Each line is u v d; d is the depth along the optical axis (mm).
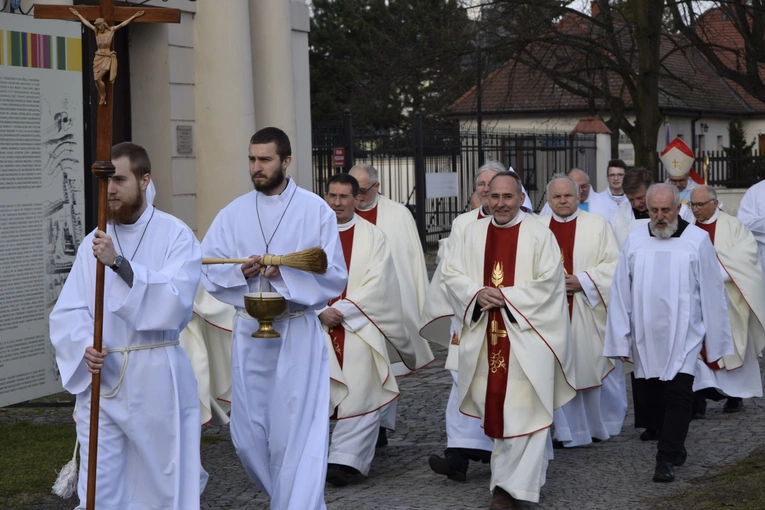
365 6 31703
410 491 6020
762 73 35062
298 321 4863
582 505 5637
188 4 11023
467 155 21453
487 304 5715
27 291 6832
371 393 6297
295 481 4715
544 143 27016
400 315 6516
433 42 25453
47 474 6156
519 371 5680
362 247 6535
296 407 4809
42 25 6883
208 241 5062
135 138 10938
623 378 7613
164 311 4141
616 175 10445
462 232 6602
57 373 7070
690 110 33531
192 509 4363
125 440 4320
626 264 6574
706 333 6473
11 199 6691
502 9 22344
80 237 7227
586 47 20797
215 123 11211
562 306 5793
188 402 4410
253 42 12016
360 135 20547
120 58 10781
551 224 7484
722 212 8609
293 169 12305
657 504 5605
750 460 6402
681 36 24500
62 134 7051
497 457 5672
